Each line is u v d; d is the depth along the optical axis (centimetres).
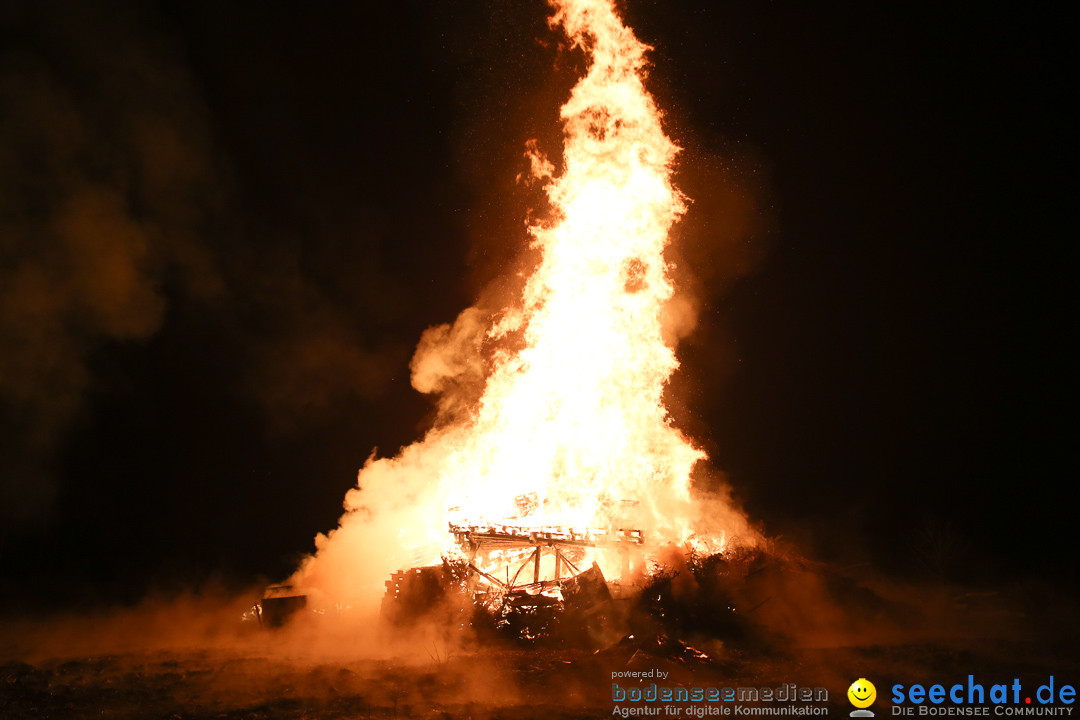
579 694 931
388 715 841
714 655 1124
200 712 852
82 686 977
